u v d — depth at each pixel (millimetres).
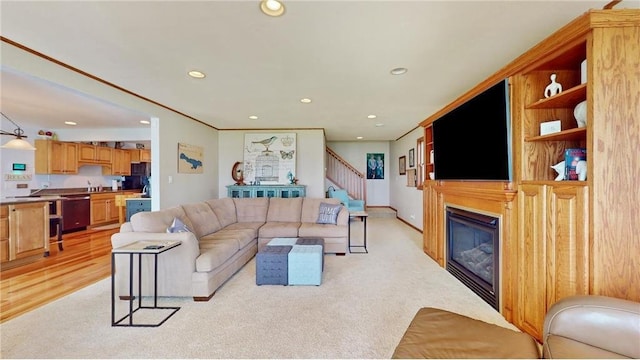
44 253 3895
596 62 1459
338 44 2195
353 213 4301
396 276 3113
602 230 1471
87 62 2533
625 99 1455
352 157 8734
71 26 1925
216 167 6051
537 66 1929
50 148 5617
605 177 1464
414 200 6141
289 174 5930
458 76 2893
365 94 3531
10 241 3410
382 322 2111
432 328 1312
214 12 1759
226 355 1716
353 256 3926
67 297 2584
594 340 1116
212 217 3830
